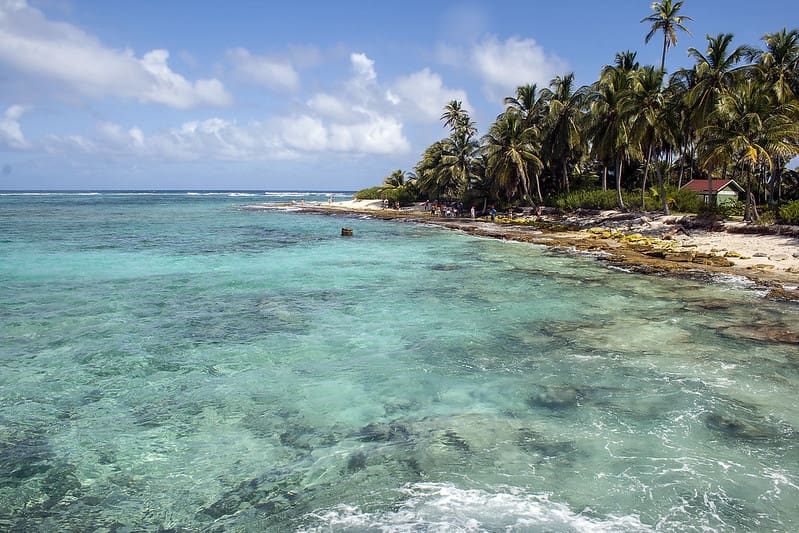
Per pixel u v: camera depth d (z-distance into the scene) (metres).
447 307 17.03
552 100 51.50
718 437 8.21
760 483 6.95
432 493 6.85
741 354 12.18
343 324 14.97
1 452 7.93
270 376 11.00
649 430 8.47
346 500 6.75
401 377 10.92
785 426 8.56
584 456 7.70
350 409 9.44
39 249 30.56
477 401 9.71
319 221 58.66
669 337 13.57
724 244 29.36
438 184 70.31
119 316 15.68
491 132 55.84
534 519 6.25
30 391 10.14
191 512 6.57
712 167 33.28
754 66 35.66
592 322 15.11
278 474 7.38
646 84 38.47
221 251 30.95
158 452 7.98
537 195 60.19
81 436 8.44
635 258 26.64
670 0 43.53
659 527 6.09
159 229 45.97
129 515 6.52
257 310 16.58
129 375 11.00
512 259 28.02
